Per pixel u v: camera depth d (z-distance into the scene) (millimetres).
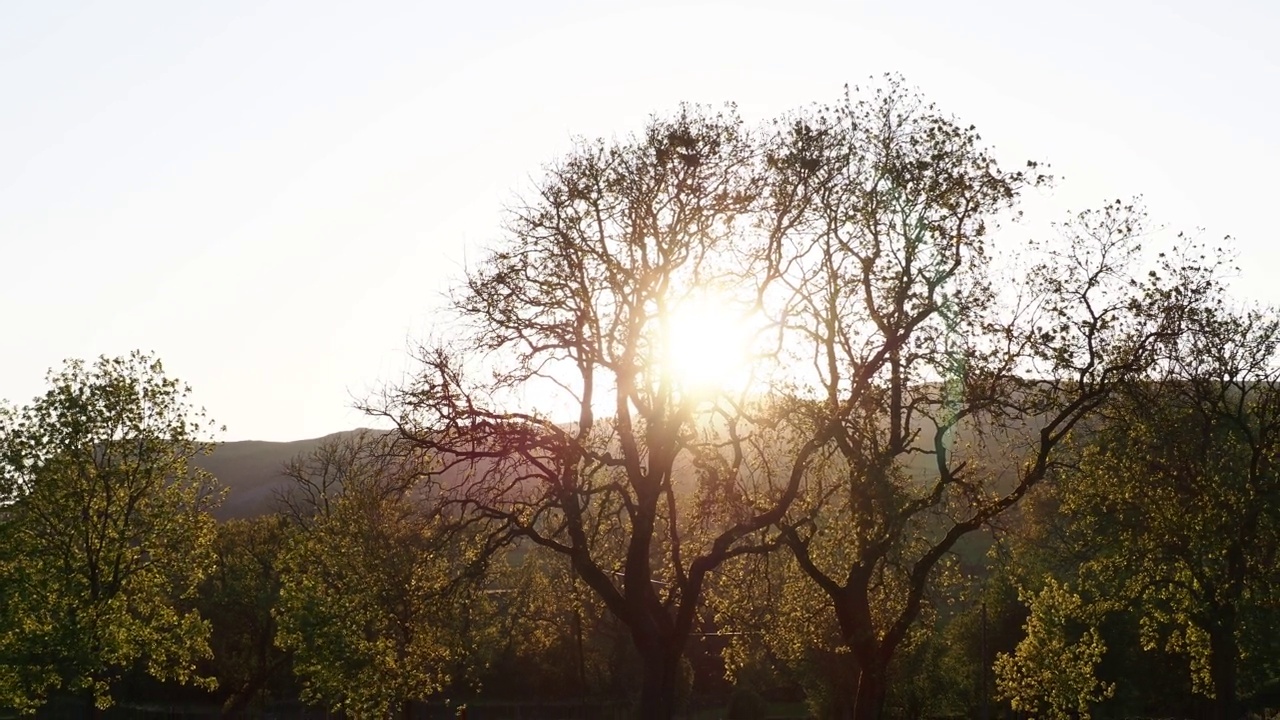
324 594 60844
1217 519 42375
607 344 32594
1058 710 61844
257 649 87875
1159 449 43531
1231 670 45438
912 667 66688
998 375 33781
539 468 31641
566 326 32281
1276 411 44688
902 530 32969
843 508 34344
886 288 34344
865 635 36062
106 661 55812
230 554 87312
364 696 54750
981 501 34344
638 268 32219
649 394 32938
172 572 59438
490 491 32125
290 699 92375
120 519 57125
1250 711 68500
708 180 32281
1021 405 34406
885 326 34094
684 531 36438
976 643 80375
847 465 35000
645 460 35719
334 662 57812
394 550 39375
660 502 36469
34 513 55344
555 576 44781
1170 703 72625
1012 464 35906
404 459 31672
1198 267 38906
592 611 64438
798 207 33406
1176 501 43188
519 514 32656
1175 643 51812
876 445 33250
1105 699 71500
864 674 36156
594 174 32344
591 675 81688
